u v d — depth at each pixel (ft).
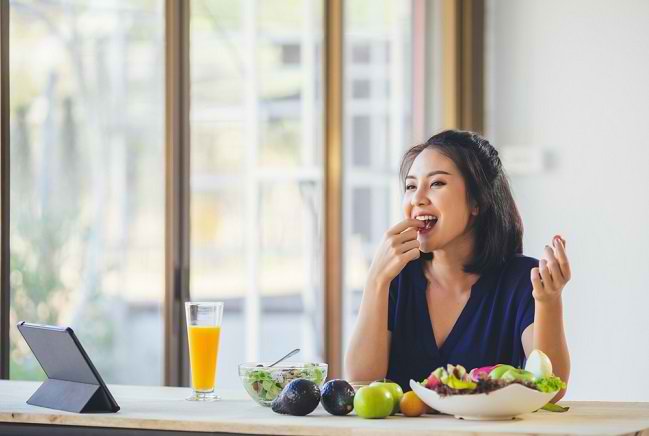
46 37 11.82
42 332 7.06
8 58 10.65
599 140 15.94
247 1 13.73
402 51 15.75
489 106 16.58
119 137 12.48
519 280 7.97
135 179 12.53
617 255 15.81
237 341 13.84
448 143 8.11
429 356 8.00
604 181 15.89
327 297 14.55
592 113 15.98
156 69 12.58
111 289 12.44
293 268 14.29
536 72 16.30
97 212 12.32
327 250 14.52
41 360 7.33
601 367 15.83
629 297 15.71
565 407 7.03
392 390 6.69
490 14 16.57
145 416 6.63
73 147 12.11
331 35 14.53
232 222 13.58
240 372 7.26
